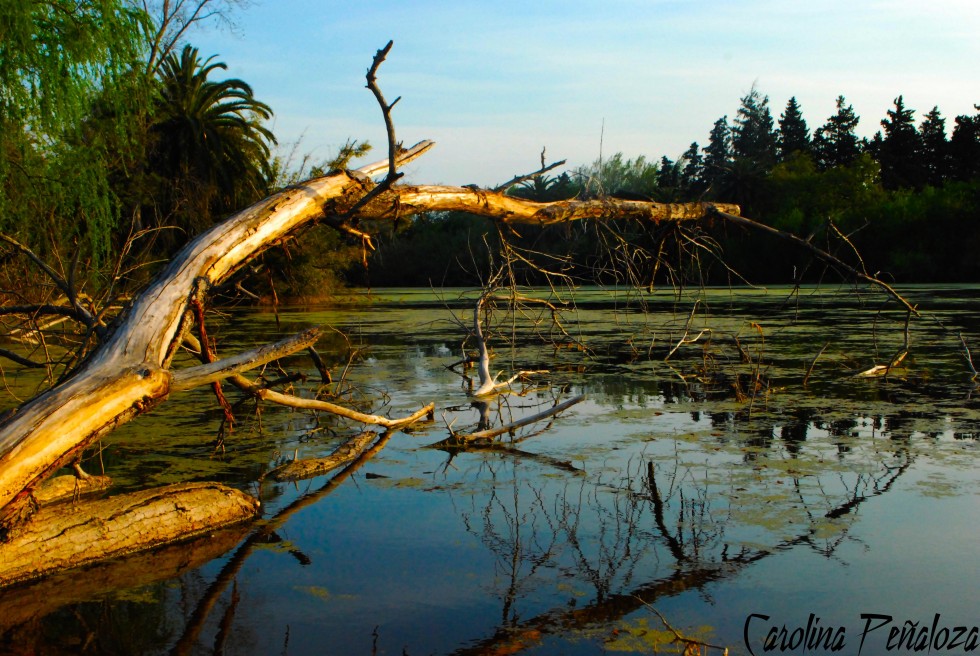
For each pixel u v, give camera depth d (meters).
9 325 7.01
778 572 3.99
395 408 8.49
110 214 7.60
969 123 63.94
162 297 4.45
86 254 7.96
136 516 4.45
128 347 4.17
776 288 35.06
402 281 47.62
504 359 12.45
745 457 6.22
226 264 4.85
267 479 5.77
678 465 6.01
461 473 5.93
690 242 8.20
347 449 6.53
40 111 7.00
